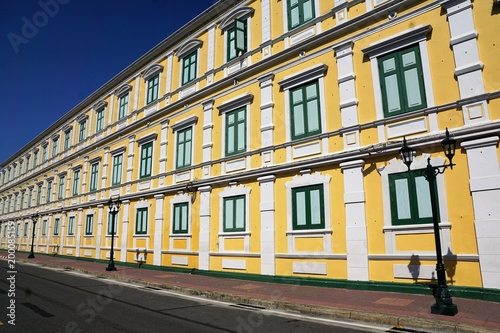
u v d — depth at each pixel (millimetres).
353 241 11516
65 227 30547
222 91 17297
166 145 20234
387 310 8367
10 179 48406
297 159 13625
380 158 11438
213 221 16438
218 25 18469
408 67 11305
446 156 9586
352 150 11891
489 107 9688
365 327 7621
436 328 7160
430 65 10836
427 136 10414
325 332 7207
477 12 10203
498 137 9391
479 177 9492
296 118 14000
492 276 8992
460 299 9211
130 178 22625
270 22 15797
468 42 10148
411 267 10344
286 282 13070
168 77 21219
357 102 12203
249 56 16328
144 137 21797
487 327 6793
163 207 19469
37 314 8641
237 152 16016
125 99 25344
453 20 10508
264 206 14250
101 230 24875
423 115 10789
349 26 12734
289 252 13250
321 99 13195
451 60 10484
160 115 21094
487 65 9852
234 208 15641
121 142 24484
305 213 13078
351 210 11719
